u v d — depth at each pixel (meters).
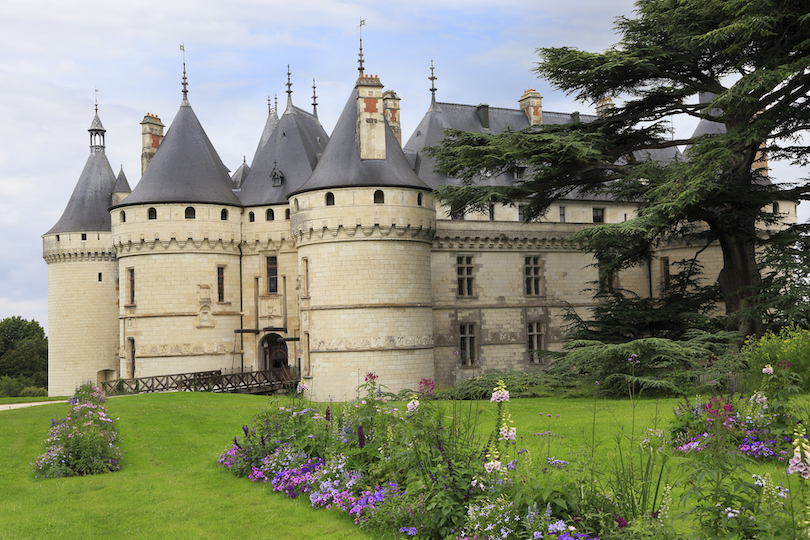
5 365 84.44
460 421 11.76
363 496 10.81
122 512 12.10
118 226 37.78
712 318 28.19
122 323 38.25
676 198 23.95
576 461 10.27
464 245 39.31
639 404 20.75
